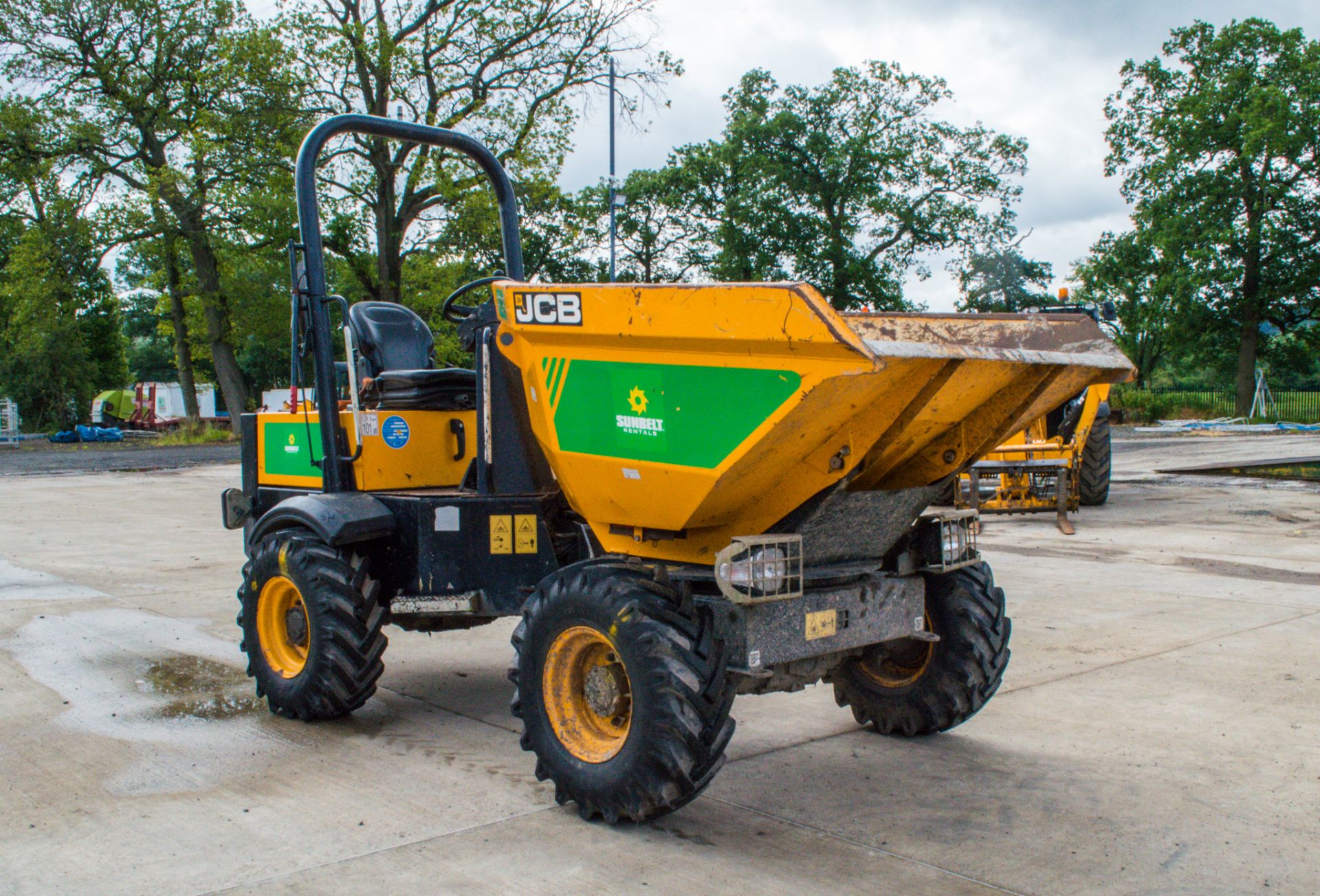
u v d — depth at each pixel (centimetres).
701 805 383
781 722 488
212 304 3675
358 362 529
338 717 491
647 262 5144
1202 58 4181
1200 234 4072
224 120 3088
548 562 452
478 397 452
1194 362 4609
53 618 723
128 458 2739
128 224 3553
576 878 320
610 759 356
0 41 3391
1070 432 1120
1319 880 320
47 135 3488
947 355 318
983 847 345
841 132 4525
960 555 419
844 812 376
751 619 346
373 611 473
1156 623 679
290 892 310
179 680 565
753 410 316
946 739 459
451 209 3044
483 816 371
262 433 577
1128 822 365
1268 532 1093
